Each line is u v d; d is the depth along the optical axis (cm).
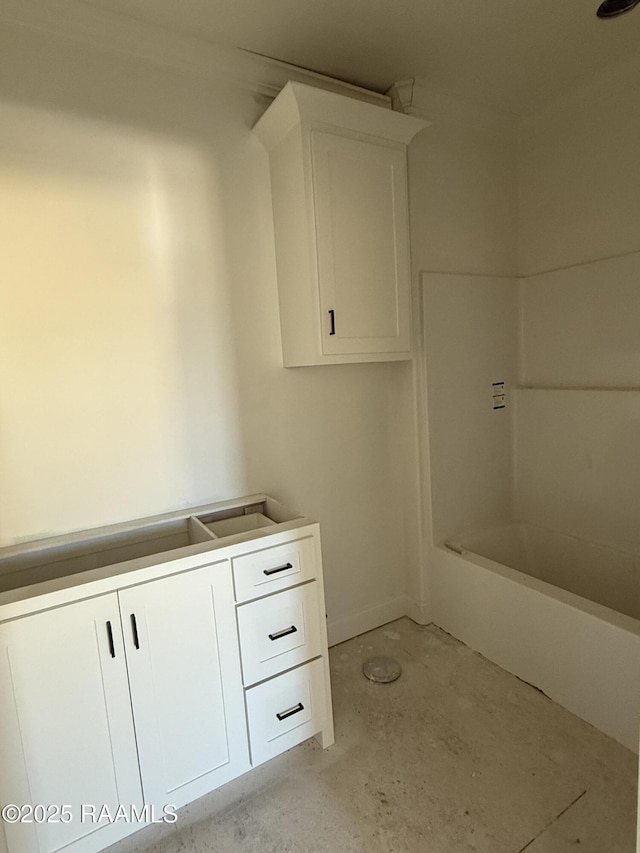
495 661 212
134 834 143
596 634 168
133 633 133
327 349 184
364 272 190
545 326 252
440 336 234
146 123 171
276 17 164
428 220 227
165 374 181
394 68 199
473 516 255
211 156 184
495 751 165
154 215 175
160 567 136
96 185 164
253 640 153
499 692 193
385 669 210
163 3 154
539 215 249
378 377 239
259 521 187
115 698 132
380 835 138
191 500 191
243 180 192
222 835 142
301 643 163
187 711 143
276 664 158
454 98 223
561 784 151
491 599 210
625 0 154
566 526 246
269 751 159
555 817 140
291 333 197
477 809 144
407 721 181
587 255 230
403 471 246
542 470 255
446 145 230
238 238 192
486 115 236
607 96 214
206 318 188
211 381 191
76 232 161
